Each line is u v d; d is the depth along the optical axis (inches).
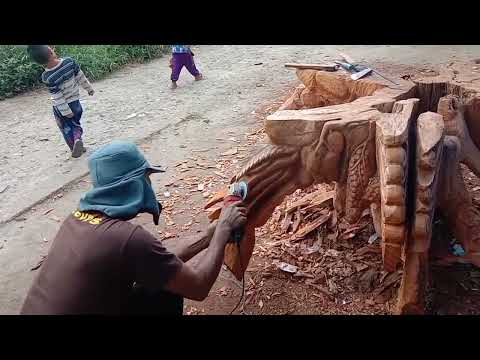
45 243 172.6
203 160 211.2
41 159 228.1
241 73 305.6
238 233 108.0
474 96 131.8
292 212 165.3
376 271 138.3
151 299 100.4
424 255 113.1
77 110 223.3
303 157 120.3
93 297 82.7
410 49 290.5
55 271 84.3
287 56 325.4
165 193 190.5
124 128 247.6
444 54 265.4
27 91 309.6
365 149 114.0
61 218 185.8
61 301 82.6
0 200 198.1
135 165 88.5
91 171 88.8
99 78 319.0
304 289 136.9
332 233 154.1
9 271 160.1
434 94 142.8
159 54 355.3
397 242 99.6
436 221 142.8
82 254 81.7
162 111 263.1
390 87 140.2
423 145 101.3
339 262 143.6
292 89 272.7
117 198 86.4
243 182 122.9
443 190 117.5
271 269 144.5
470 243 121.6
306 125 115.9
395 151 100.2
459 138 125.7
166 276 85.9
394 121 109.0
